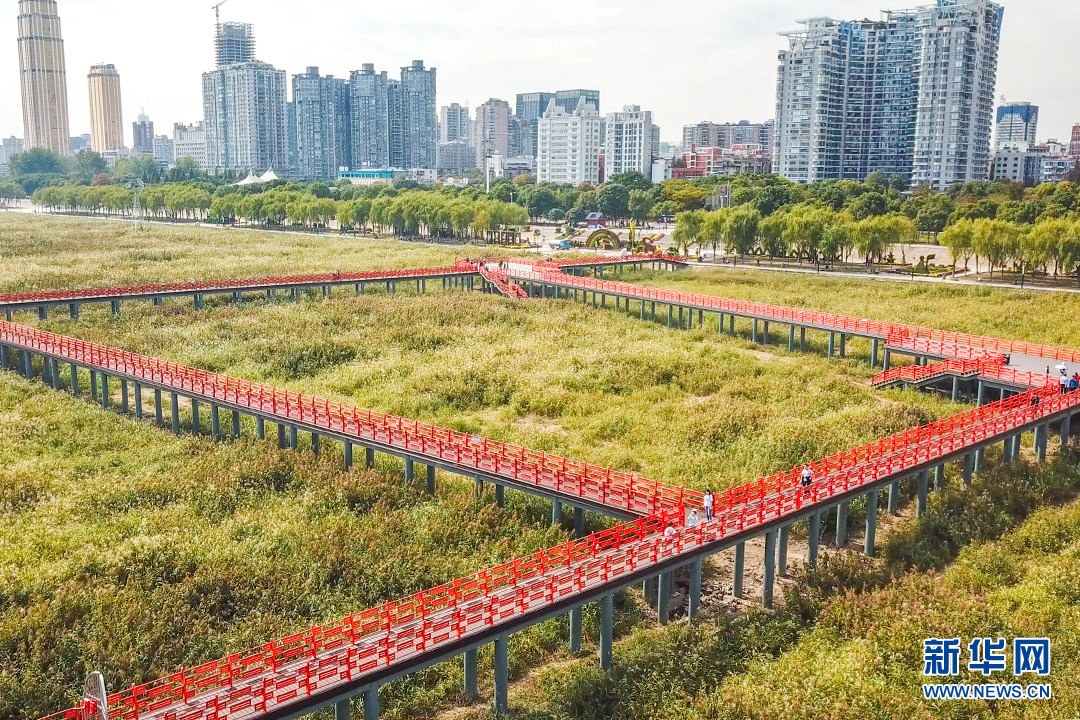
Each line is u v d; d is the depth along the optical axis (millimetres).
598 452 54406
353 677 27312
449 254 155125
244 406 54812
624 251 160500
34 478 48094
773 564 37031
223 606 36281
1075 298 104188
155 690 27891
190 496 46250
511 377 69812
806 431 56250
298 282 105500
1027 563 39531
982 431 48625
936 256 149250
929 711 28984
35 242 169750
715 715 29422
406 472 47969
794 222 138625
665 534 34844
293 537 41594
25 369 70938
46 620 33656
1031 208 151625
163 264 137625
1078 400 53125
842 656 32125
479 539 42000
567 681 31469
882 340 77938
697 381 70062
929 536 42469
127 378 61281
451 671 32250
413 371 72250
